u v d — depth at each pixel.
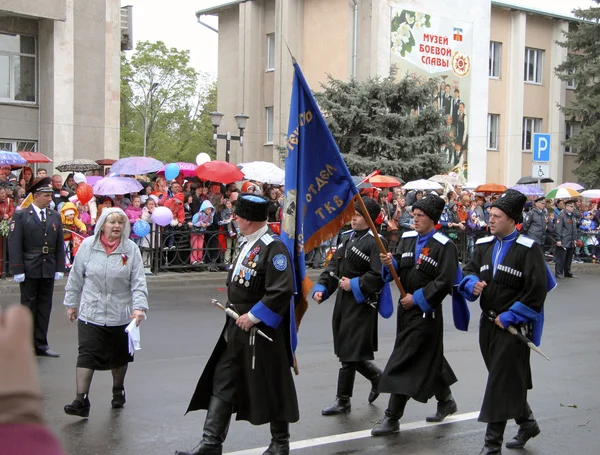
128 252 5.98
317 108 5.30
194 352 8.27
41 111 22.89
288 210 5.18
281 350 4.80
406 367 5.66
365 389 7.02
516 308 4.98
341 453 5.18
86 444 5.25
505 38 33.41
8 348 1.02
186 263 14.59
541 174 16.14
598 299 13.77
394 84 24.02
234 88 34.28
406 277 5.82
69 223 13.09
